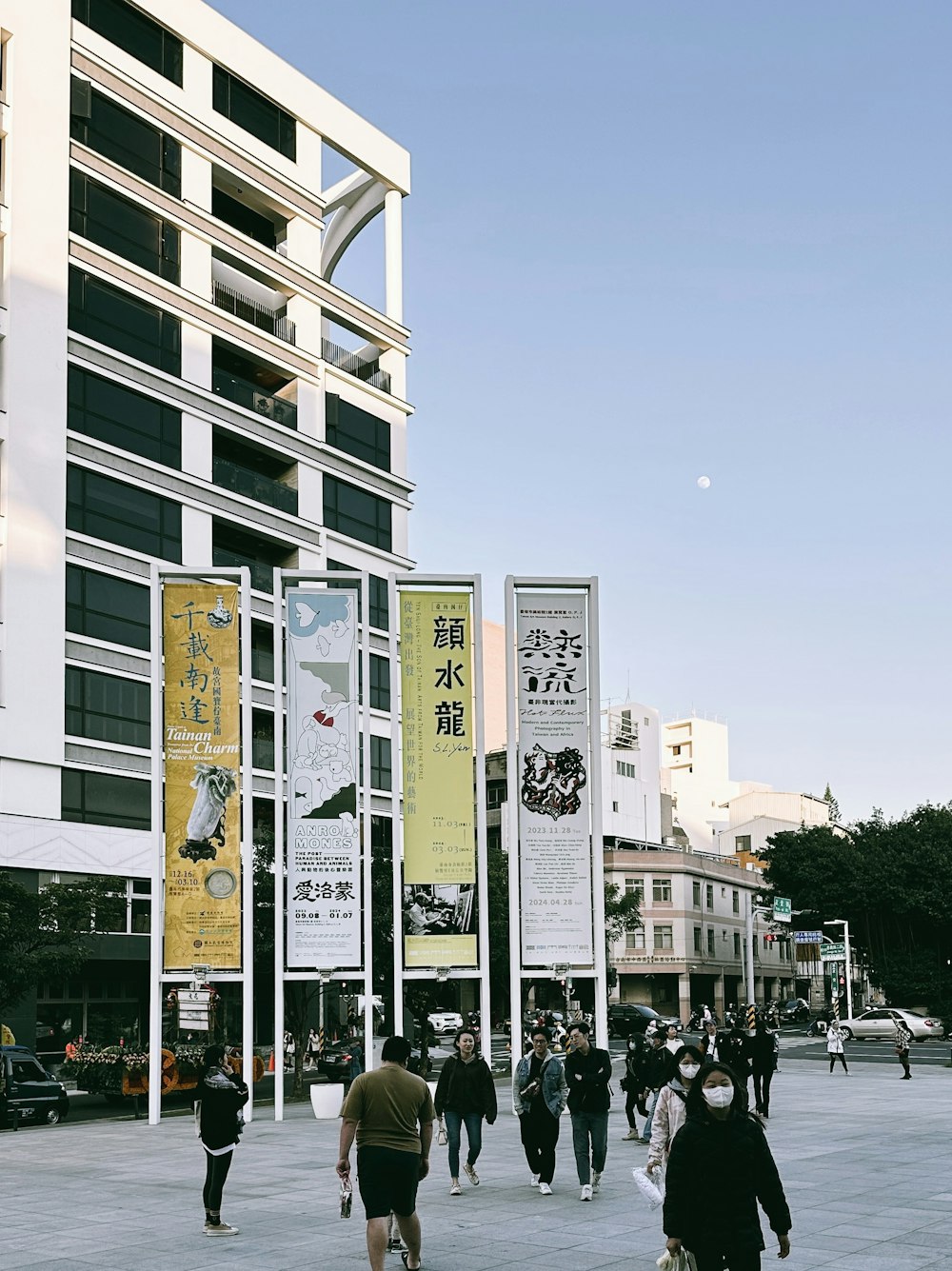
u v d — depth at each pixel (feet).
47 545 136.26
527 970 83.46
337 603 86.89
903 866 243.81
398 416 192.95
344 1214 33.96
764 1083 80.74
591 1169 51.62
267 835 121.19
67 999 139.23
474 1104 52.03
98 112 149.79
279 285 173.47
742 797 419.74
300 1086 111.34
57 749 134.72
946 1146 65.87
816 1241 39.78
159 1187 56.34
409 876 83.56
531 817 84.43
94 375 145.59
